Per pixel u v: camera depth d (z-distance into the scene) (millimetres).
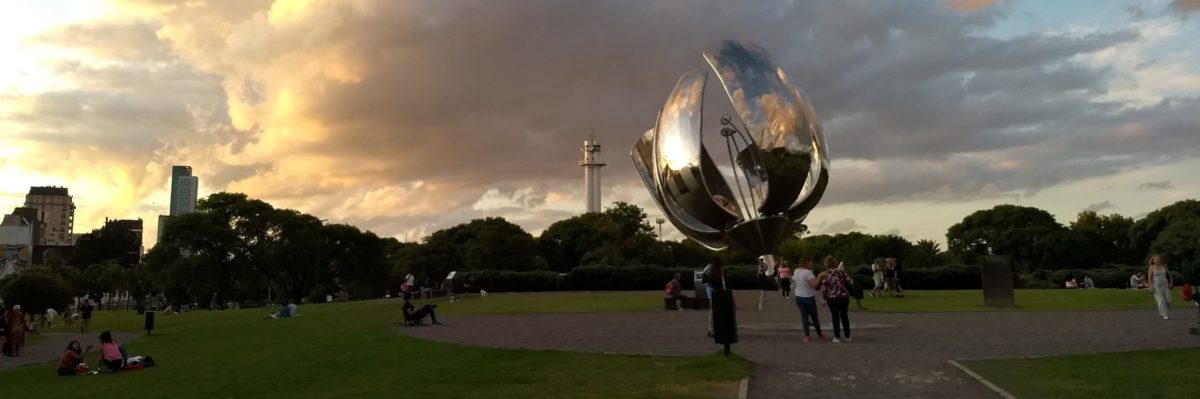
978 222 93062
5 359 23672
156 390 12766
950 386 10242
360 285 91625
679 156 18562
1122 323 19328
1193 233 70688
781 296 34844
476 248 87750
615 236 86812
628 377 11352
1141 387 9602
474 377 11875
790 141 17766
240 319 35031
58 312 47344
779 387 10477
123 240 139125
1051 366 11469
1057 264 87188
